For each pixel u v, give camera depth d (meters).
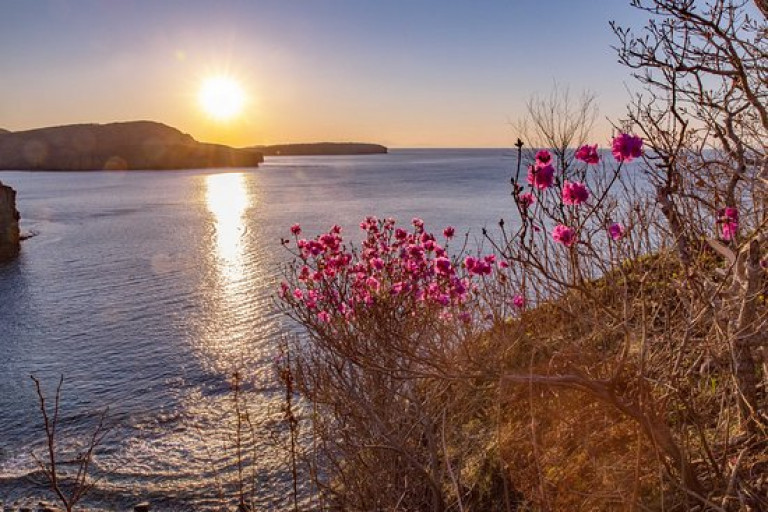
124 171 199.00
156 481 7.15
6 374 12.23
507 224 29.48
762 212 3.39
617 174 2.62
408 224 36.16
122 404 10.20
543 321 3.44
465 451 4.17
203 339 14.05
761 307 2.97
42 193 84.81
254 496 6.24
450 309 4.52
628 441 3.17
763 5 3.05
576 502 2.93
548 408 3.38
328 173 148.38
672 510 2.60
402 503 4.01
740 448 2.74
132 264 26.36
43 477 7.51
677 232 2.92
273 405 9.34
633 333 2.93
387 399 4.05
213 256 27.92
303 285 6.42
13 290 21.39
